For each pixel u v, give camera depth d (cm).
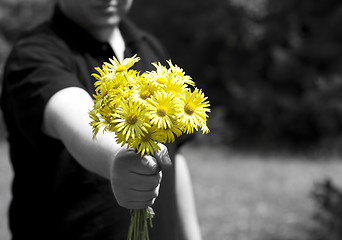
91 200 141
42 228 143
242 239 576
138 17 1344
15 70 136
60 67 137
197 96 89
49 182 141
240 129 1221
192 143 1174
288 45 1248
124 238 141
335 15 1223
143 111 85
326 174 890
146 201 95
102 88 91
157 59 174
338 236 463
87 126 112
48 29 148
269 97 1192
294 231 584
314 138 1177
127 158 91
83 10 149
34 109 126
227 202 715
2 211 598
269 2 1230
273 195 748
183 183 173
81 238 140
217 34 1241
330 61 1218
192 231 172
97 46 150
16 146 146
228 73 1255
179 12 1308
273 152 1133
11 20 1240
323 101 1140
